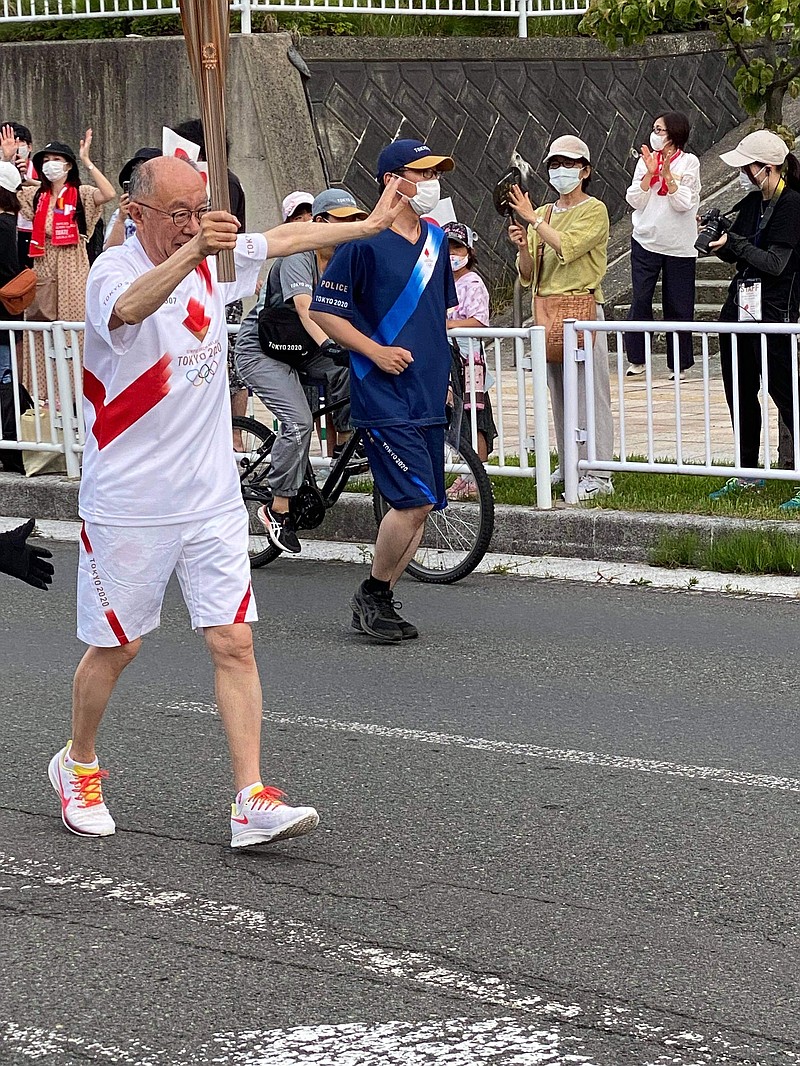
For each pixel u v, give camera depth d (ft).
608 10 44.06
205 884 14.56
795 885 14.25
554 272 30.14
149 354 14.75
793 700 20.03
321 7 51.60
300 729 19.33
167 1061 11.21
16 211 34.68
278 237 15.23
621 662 22.02
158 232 14.43
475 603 25.91
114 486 15.08
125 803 16.89
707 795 16.66
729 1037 11.41
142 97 50.57
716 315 50.29
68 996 12.28
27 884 14.62
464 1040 11.41
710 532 27.68
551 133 56.13
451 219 31.45
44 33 53.52
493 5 56.24
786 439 29.12
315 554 30.22
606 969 12.55
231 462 15.44
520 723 19.36
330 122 51.65
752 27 44.65
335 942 13.17
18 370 35.45
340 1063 11.12
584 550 28.73
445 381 22.72
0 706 20.56
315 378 27.71
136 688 21.35
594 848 15.25
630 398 41.55
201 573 15.29
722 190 55.42
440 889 14.32
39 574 15.90
